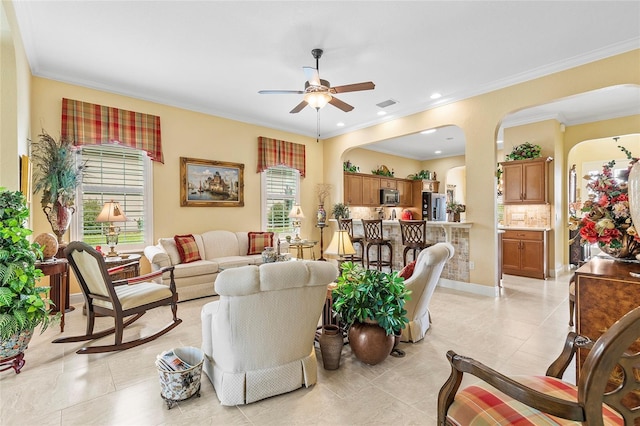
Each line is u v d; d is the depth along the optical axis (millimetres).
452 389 1147
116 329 2557
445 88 4285
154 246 4305
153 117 4500
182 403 1865
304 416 1755
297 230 6340
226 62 3531
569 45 3203
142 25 2830
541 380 1201
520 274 5520
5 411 1786
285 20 2773
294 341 1971
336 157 6496
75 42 3094
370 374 2199
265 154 5766
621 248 1875
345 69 3711
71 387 2035
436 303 3871
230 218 5367
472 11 2664
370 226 5371
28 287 2217
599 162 6262
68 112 3799
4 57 2605
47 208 3564
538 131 5566
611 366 762
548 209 5461
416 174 9562
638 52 3096
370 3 2562
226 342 1843
